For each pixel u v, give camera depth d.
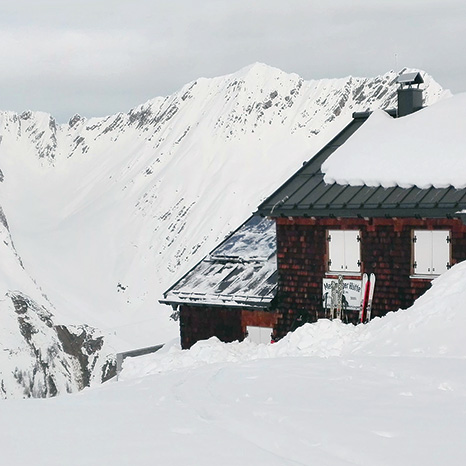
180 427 10.45
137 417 11.27
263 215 28.19
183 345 31.89
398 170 26.97
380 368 14.57
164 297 31.89
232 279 31.69
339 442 9.38
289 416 10.74
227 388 13.55
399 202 25.45
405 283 25.98
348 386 13.05
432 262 25.47
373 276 26.12
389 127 30.22
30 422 10.99
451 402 11.57
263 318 29.56
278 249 28.88
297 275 28.44
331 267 27.62
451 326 17.81
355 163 28.34
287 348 22.08
